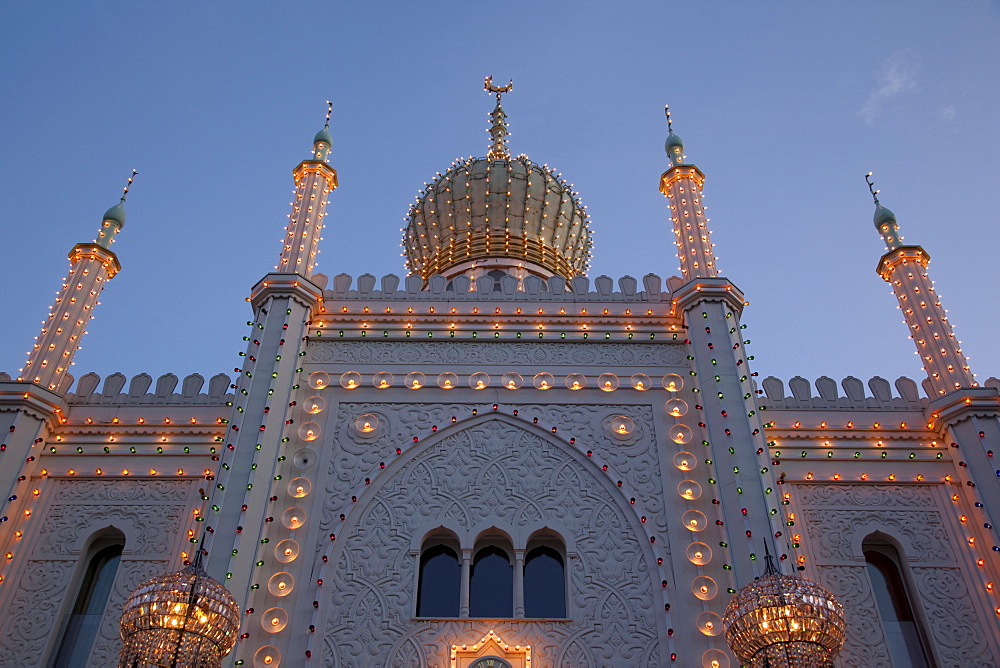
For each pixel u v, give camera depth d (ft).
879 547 44.96
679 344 50.90
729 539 41.04
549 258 72.64
